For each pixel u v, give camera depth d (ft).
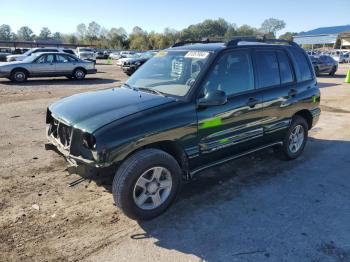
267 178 16.37
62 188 14.65
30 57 58.34
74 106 12.87
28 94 41.70
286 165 18.10
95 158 10.81
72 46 262.06
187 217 12.68
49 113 13.97
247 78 15.08
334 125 27.43
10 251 10.46
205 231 11.83
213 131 13.52
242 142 14.98
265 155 19.42
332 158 19.42
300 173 17.08
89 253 10.52
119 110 11.98
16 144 20.42
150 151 11.76
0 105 33.22
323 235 11.77
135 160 11.37
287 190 15.15
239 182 15.83
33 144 20.49
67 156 11.83
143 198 11.98
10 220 12.11
